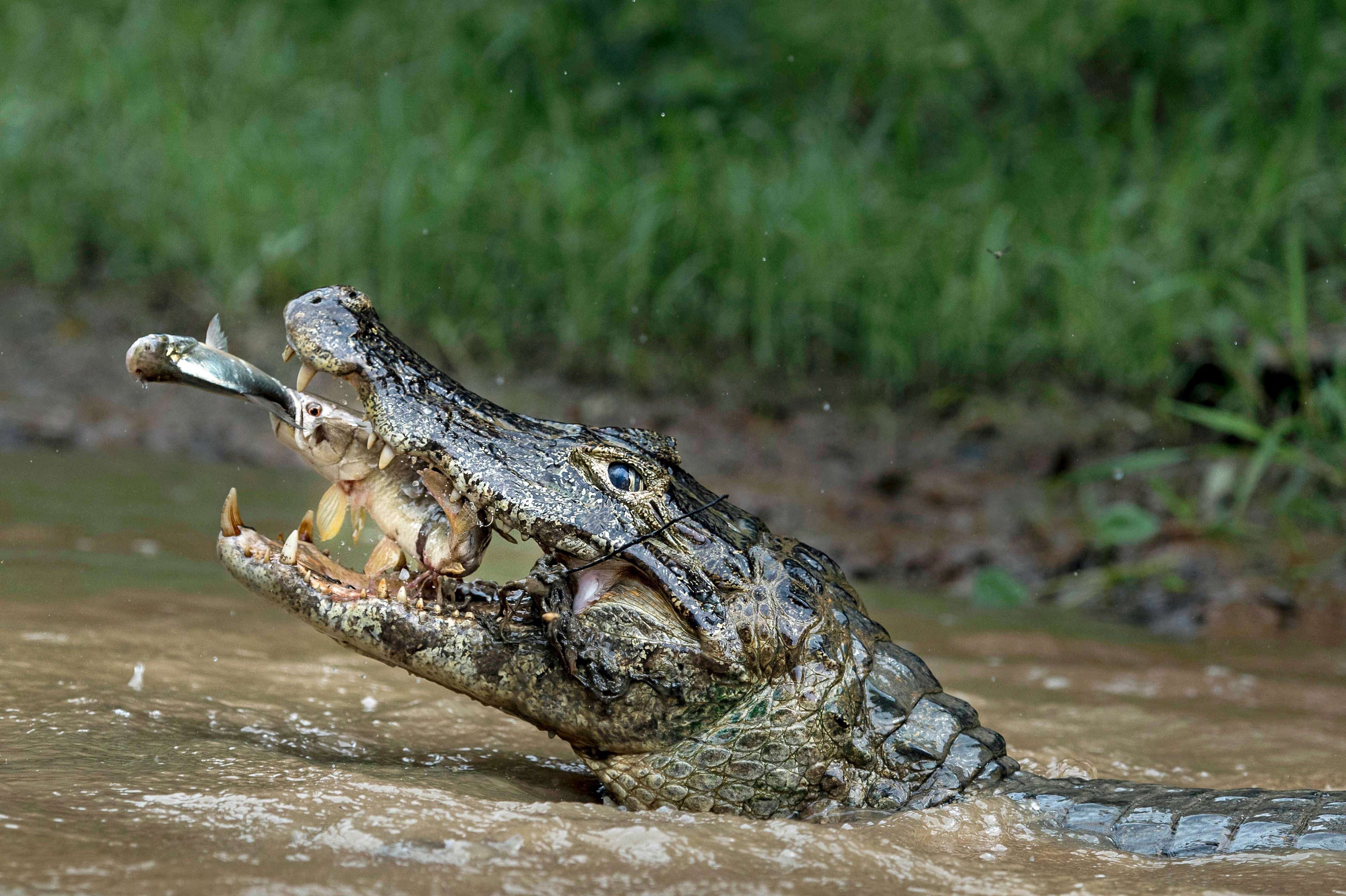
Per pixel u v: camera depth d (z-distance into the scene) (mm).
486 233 21344
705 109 23375
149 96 24141
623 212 21234
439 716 7828
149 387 18141
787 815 6539
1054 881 5344
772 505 15758
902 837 5910
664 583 6469
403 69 24547
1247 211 20469
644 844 5242
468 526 6512
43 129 23812
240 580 6398
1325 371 17375
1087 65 25719
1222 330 18328
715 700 6492
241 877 4645
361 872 4777
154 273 22281
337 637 6391
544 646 6441
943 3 25812
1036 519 15875
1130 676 10320
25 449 15484
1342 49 22938
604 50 24672
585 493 6523
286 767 6070
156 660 7996
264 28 25344
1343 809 6414
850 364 21031
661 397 19562
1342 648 11938
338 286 6723
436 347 20188
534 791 6543
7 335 19359
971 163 22688
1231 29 24172
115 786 5582
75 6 26938
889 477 17062
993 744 6918
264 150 22656
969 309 20422
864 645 6918
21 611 8734
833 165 22125
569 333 20484
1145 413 18906
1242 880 5410
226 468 15602
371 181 21766
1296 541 15016
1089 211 21453
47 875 4535
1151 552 14773
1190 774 7754
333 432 6586
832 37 25891
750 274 21125
